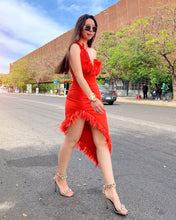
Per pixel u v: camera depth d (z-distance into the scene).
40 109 12.10
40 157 3.66
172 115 9.45
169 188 2.50
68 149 2.17
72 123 2.01
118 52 21.52
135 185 2.58
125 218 1.88
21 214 1.95
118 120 7.89
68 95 2.08
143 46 19.53
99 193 2.36
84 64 1.94
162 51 17.94
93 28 2.03
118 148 4.19
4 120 7.88
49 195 2.31
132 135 5.35
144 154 3.81
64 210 2.02
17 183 2.62
